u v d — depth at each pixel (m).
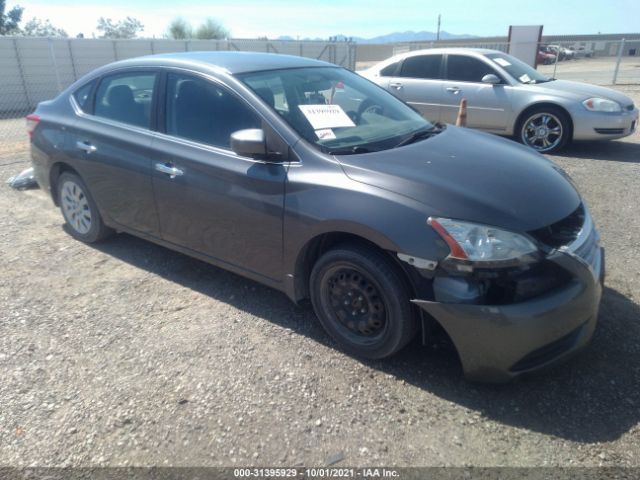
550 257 2.53
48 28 37.34
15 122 15.32
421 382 2.79
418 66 8.80
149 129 3.79
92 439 2.43
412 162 2.95
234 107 3.36
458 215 2.54
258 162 3.15
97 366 2.96
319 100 3.53
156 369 2.92
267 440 2.40
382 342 2.83
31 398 2.71
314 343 3.15
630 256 4.24
